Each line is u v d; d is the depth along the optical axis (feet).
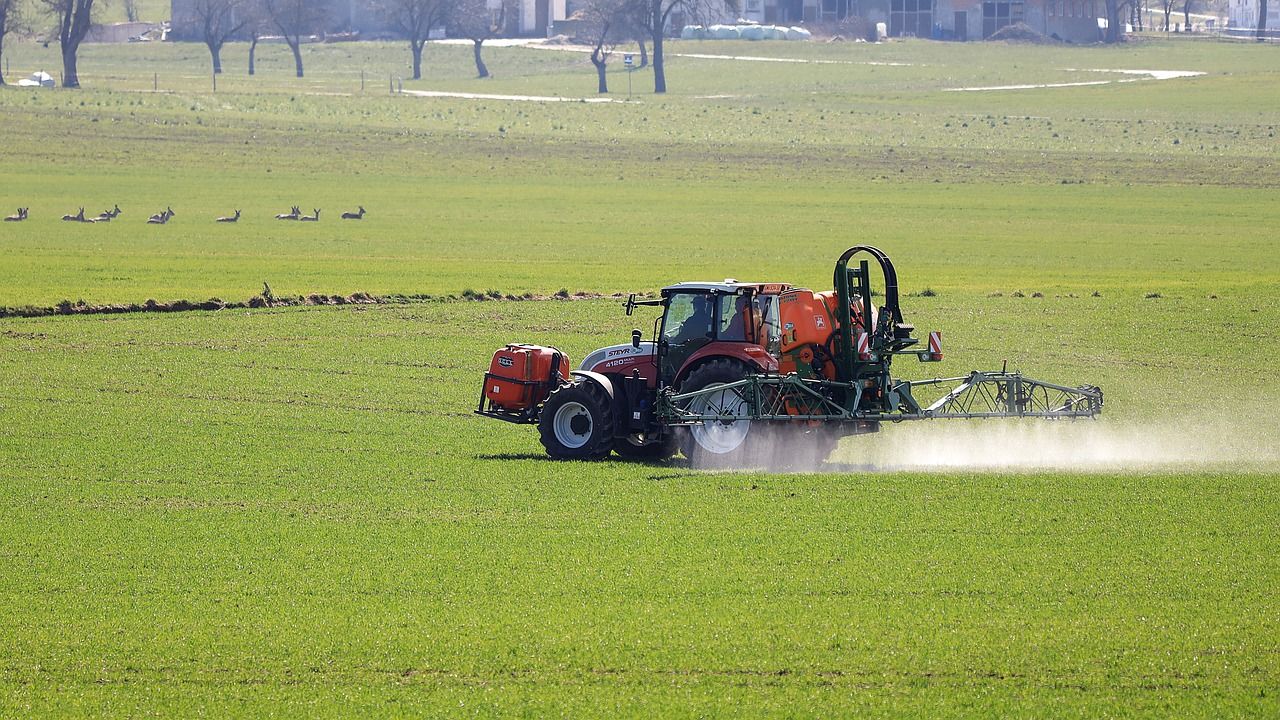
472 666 169.99
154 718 157.07
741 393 280.72
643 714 156.15
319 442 312.29
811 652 172.96
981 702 158.40
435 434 323.16
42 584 203.62
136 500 255.50
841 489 258.16
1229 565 207.00
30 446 306.14
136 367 416.87
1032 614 185.98
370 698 161.38
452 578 203.62
